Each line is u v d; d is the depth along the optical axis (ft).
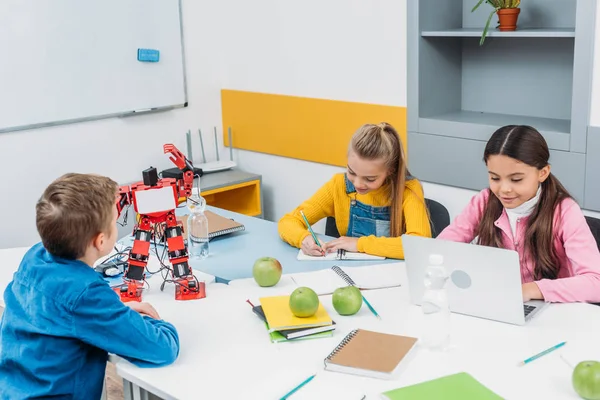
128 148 11.61
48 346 4.73
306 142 11.83
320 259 6.98
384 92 10.57
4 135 10.05
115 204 5.03
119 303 4.80
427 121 10.13
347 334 5.12
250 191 12.31
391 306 5.61
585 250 5.85
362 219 7.78
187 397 4.33
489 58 10.43
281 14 11.60
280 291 5.99
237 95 12.66
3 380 4.87
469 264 5.15
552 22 9.57
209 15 12.41
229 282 6.29
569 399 4.14
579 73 8.50
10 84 9.94
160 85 11.83
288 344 5.00
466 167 9.87
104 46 10.89
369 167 6.97
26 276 4.91
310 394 4.31
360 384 4.42
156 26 11.55
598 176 8.64
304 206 7.99
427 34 9.83
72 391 4.83
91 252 4.89
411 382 4.41
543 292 5.52
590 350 4.74
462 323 5.25
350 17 10.68
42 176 10.58
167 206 5.75
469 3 10.41
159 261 6.87
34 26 10.02
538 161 5.88
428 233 7.25
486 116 10.29
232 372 4.63
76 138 10.88
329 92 11.30
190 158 12.57
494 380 4.39
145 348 4.68
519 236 6.38
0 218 10.23
